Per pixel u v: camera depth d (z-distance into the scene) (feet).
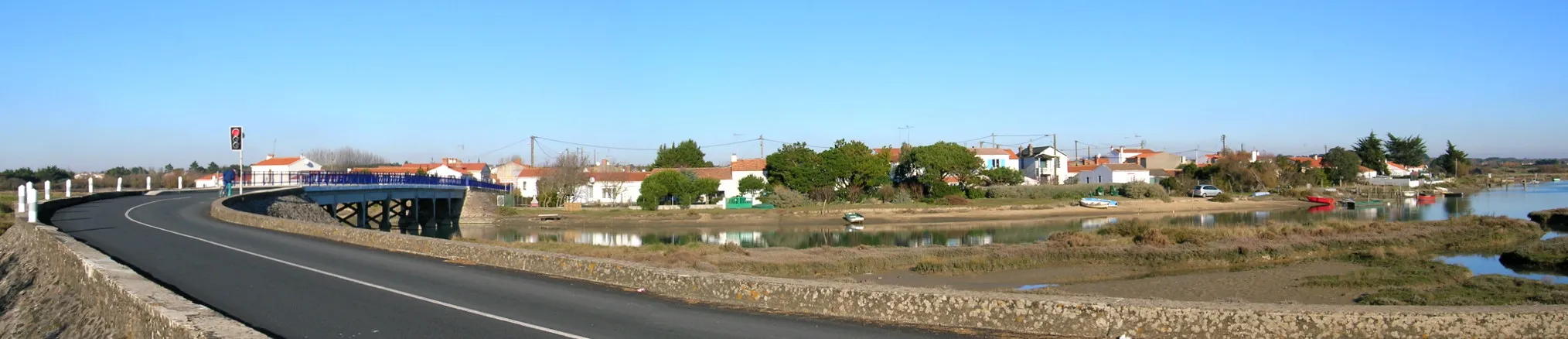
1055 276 110.01
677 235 207.72
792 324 42.09
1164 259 120.57
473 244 70.49
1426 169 565.12
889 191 279.49
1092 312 39.27
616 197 296.51
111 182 287.69
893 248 136.67
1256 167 357.82
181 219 107.65
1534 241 138.72
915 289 44.96
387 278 57.57
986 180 304.09
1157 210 272.92
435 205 240.94
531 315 44.39
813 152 281.74
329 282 54.90
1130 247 130.11
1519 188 485.56
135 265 62.08
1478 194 401.70
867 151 288.10
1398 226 167.22
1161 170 387.75
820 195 270.67
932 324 41.91
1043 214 256.32
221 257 67.82
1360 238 140.77
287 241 81.56
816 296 45.19
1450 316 37.35
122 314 42.27
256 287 52.39
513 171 407.85
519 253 63.46
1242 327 37.70
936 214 254.68
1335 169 405.39
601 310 45.83
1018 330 40.16
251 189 192.85
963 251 130.00
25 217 101.14
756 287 47.47
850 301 44.19
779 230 220.84
